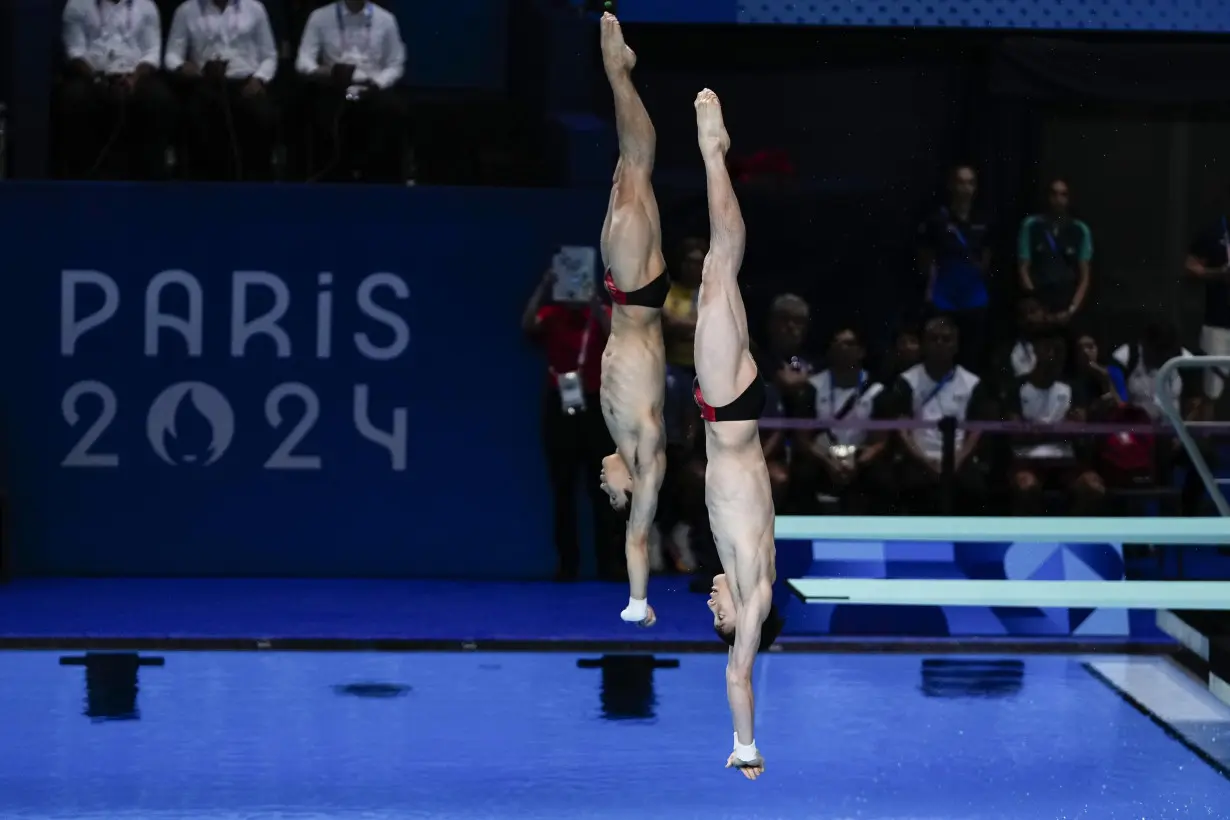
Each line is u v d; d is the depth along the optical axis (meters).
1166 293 29.70
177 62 27.47
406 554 26.89
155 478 26.58
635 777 17.22
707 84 29.67
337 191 26.36
